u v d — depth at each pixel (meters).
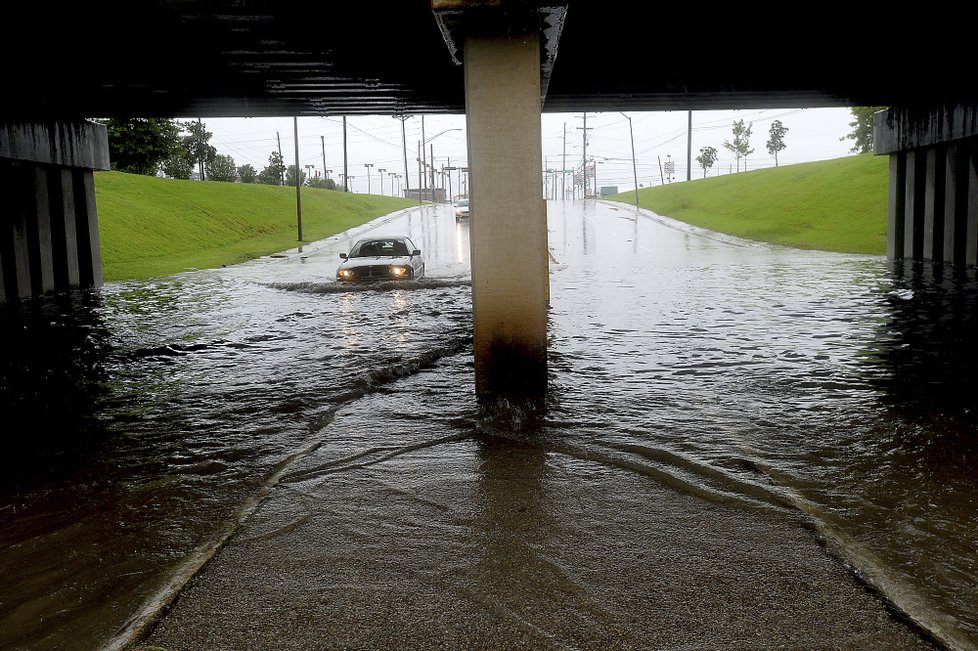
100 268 22.20
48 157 19.38
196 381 8.36
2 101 16.03
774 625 3.06
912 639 2.95
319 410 6.91
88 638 3.10
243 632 3.10
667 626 3.06
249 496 4.73
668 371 8.27
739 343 9.99
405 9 9.73
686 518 4.20
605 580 3.47
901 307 13.27
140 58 12.35
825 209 39.12
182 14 9.67
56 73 13.41
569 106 20.48
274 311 14.48
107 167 22.56
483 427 6.11
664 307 13.84
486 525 4.14
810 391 7.25
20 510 4.61
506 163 6.61
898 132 23.36
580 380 7.84
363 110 19.58
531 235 6.67
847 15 10.93
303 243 40.78
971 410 6.43
